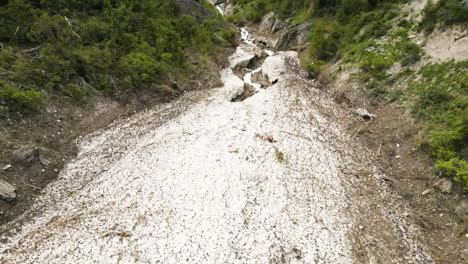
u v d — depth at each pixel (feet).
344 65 69.05
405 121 45.44
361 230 31.42
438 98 43.45
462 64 45.55
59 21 55.52
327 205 34.63
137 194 35.32
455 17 54.44
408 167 38.29
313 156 43.32
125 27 67.77
